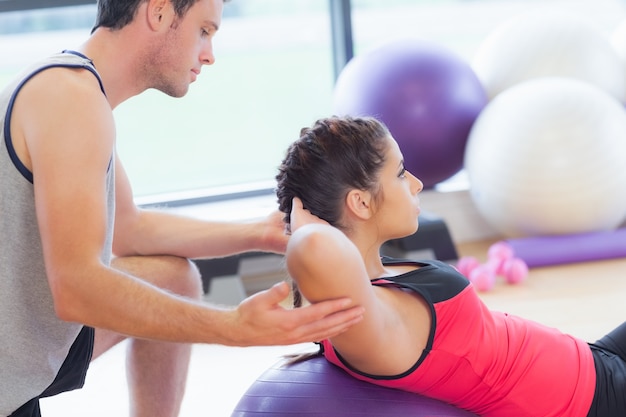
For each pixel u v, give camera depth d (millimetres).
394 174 1526
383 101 3494
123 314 1348
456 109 3561
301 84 4207
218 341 1341
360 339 1362
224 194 3871
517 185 3432
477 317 1525
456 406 1586
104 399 2529
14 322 1476
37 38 3848
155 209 1993
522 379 1555
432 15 4488
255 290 3518
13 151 1402
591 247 3477
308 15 4203
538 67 3791
